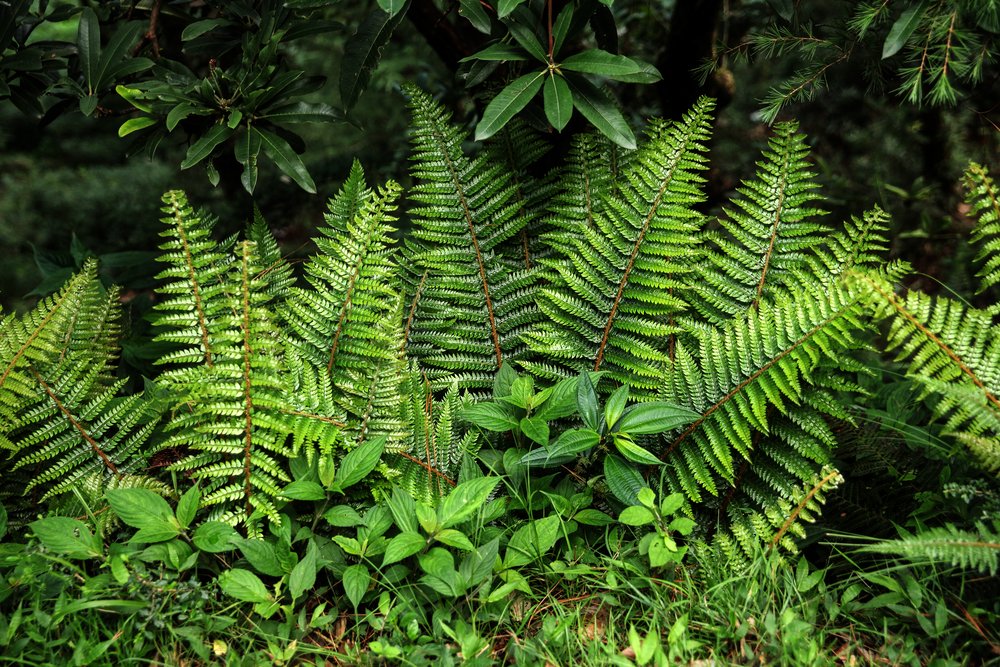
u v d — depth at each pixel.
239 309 2.28
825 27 2.64
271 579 2.23
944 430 2.09
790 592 2.11
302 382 2.38
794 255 2.52
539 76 2.39
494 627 2.10
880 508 2.45
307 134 6.13
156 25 2.80
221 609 2.07
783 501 2.28
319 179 4.70
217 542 2.09
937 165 4.31
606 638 2.05
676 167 2.54
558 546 2.31
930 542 1.85
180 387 2.26
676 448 2.42
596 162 2.82
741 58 2.83
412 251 2.76
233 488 2.23
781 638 1.96
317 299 2.44
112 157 7.63
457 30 3.42
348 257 2.40
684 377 2.44
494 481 2.13
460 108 4.51
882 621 2.07
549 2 2.31
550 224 2.87
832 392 2.82
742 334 2.34
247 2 2.73
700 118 2.56
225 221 4.59
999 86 2.81
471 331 2.69
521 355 2.68
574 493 2.37
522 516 2.40
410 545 2.02
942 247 4.20
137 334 3.13
